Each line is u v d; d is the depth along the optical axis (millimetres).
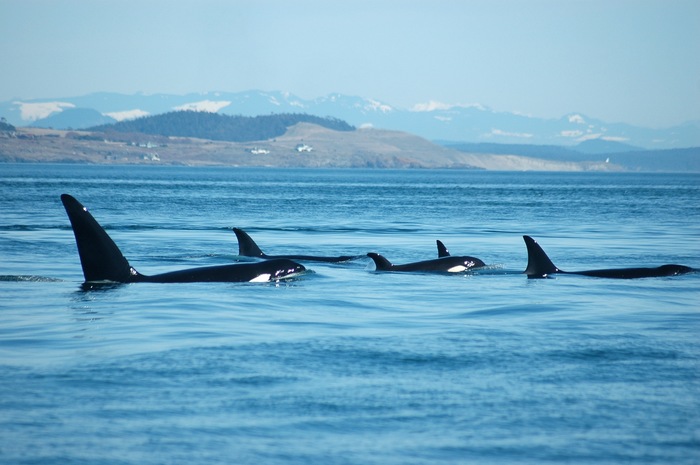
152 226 189875
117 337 54438
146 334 55531
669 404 39875
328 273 94875
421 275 94625
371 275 94062
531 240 97375
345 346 52000
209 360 47656
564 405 39656
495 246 142375
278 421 37000
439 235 170625
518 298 75750
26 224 183375
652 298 76000
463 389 42250
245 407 38875
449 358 48844
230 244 139625
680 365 47562
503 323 61656
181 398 40094
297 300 72250
